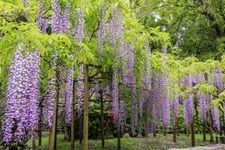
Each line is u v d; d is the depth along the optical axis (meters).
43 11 4.72
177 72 8.39
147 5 14.81
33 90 3.30
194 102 9.47
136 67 6.50
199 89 8.80
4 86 3.89
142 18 14.50
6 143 3.32
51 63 4.39
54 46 4.06
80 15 4.81
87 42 5.98
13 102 3.14
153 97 6.99
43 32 4.70
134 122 6.98
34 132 3.40
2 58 3.28
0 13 3.40
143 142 9.38
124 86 6.59
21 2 3.92
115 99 6.50
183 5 16.34
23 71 3.20
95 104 10.79
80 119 9.12
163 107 7.02
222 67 9.40
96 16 5.70
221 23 15.72
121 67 6.36
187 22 16.64
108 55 6.12
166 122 7.09
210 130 10.66
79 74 5.72
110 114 10.30
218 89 9.23
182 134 12.59
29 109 3.23
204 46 16.38
